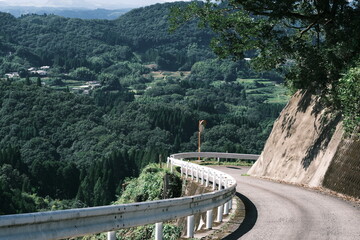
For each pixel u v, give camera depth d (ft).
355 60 86.07
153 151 626.64
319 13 107.76
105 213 31.55
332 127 103.71
